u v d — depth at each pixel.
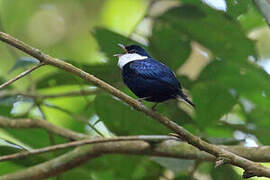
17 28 17.53
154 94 10.35
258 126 12.68
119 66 10.89
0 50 15.81
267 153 9.48
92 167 12.41
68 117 13.72
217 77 12.37
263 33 15.97
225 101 12.08
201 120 12.09
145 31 15.52
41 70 15.38
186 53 12.39
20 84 15.38
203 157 10.02
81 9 17.66
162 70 10.26
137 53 11.10
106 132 13.68
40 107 12.33
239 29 11.77
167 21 12.15
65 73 11.68
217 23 11.69
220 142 10.80
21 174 10.13
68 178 12.19
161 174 12.54
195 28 12.07
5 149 11.06
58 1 17.53
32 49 7.74
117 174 12.88
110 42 11.85
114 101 11.67
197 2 11.54
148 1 14.96
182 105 12.77
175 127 8.00
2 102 11.77
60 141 12.03
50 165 10.36
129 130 12.06
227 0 9.20
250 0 9.34
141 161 12.37
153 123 11.85
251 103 12.92
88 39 17.67
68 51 17.62
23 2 17.17
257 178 12.09
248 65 12.16
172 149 10.24
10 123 11.30
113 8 17.05
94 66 11.52
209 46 12.41
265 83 12.41
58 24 17.83
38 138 12.11
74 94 11.84
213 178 12.08
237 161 7.96
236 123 12.88
